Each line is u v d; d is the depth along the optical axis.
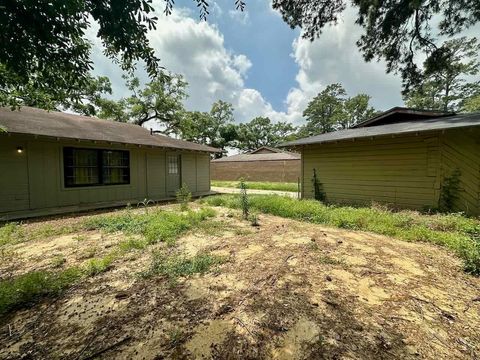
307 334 1.71
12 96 3.37
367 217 5.01
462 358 1.48
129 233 4.33
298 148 9.28
